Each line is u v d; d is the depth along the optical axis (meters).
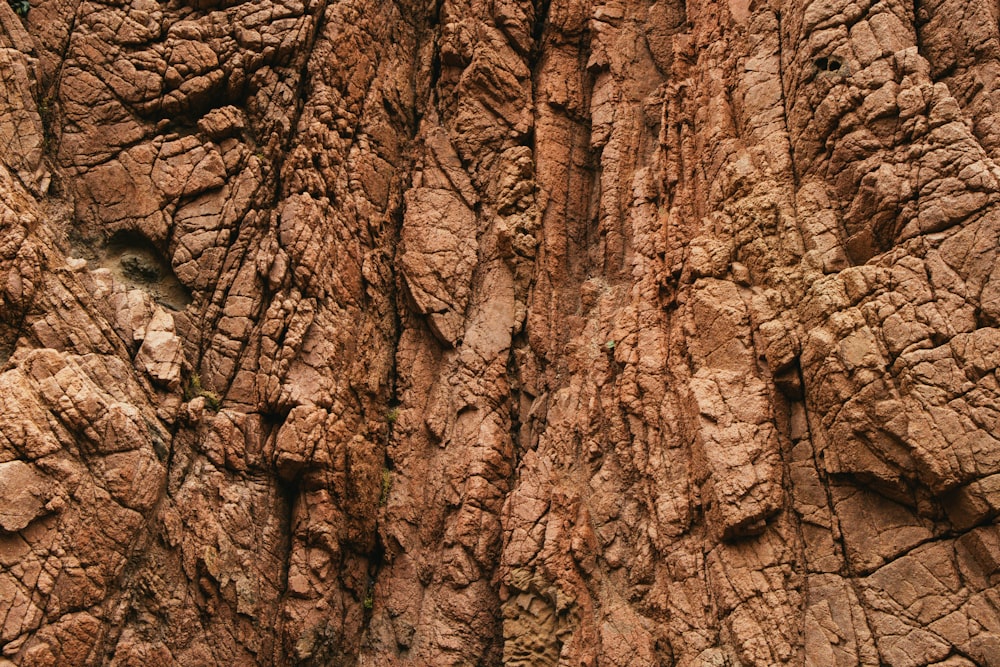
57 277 10.72
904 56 10.41
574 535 11.27
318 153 12.66
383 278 13.01
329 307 12.18
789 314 10.55
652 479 11.10
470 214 13.32
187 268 11.89
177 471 10.98
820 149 10.89
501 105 13.74
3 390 9.68
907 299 9.62
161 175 12.02
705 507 10.53
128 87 12.14
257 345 11.83
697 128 12.38
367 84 13.52
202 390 11.52
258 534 11.28
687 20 13.44
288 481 11.62
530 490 11.64
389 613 11.80
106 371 10.65
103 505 10.09
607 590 11.12
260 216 12.25
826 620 9.57
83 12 12.16
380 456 12.35
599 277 12.95
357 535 11.80
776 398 10.48
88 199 11.79
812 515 10.03
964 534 9.18
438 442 12.40
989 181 9.59
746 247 11.12
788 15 11.61
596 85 13.82
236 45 12.64
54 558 9.65
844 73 10.66
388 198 13.39
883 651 9.23
